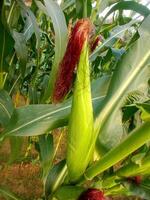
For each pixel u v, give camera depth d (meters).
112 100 0.30
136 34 0.44
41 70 0.67
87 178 0.28
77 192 0.28
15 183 0.70
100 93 0.34
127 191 0.29
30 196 0.67
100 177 0.31
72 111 0.26
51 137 0.40
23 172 0.73
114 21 0.68
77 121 0.26
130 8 0.54
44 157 0.39
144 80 0.32
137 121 0.38
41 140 0.40
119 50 0.52
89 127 0.27
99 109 0.30
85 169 0.28
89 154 0.28
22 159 0.71
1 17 0.39
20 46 0.43
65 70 0.33
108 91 0.31
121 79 0.31
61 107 0.32
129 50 0.32
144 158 0.26
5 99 0.36
